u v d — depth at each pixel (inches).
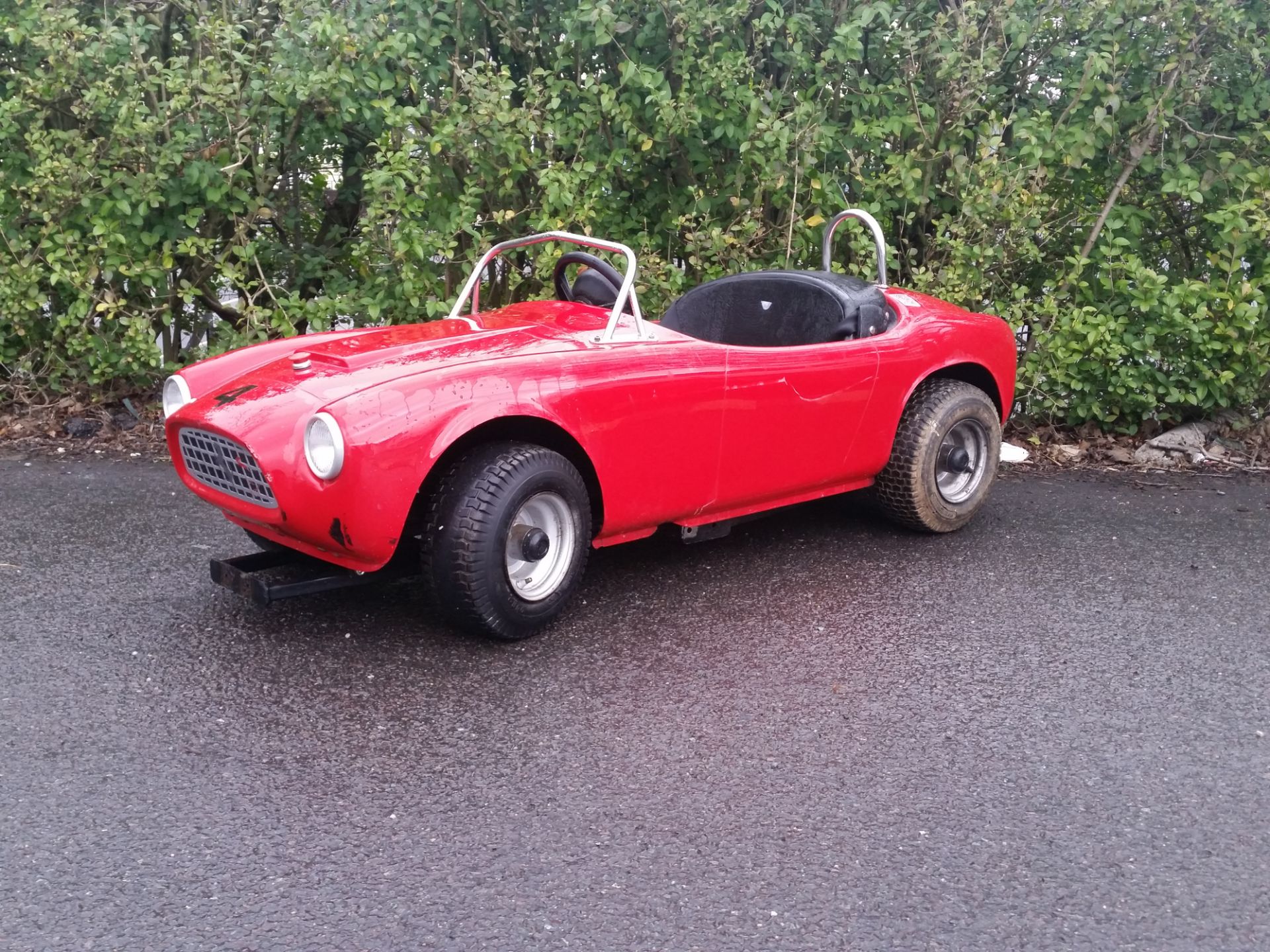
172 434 143.8
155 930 87.3
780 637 147.0
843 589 165.6
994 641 147.4
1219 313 253.3
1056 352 248.5
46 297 242.1
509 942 86.9
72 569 165.8
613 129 256.1
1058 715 126.9
